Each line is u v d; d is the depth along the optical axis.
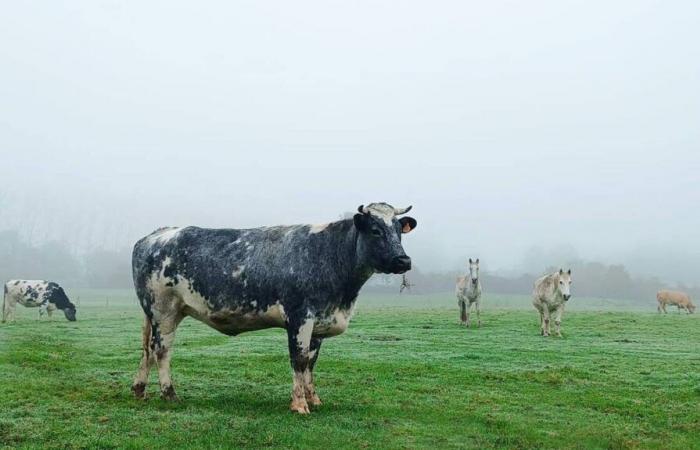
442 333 24.62
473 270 27.34
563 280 23.55
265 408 10.92
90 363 15.77
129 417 9.91
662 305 47.97
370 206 10.99
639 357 18.36
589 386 13.81
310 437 9.09
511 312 40.00
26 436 8.82
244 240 11.43
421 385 13.52
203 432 9.17
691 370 16.00
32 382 12.29
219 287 11.10
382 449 8.76
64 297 33.53
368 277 11.19
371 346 20.25
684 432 10.30
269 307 11.02
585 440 9.70
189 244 11.47
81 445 8.48
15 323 30.52
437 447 9.04
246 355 17.48
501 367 16.19
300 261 10.84
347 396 12.25
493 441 9.44
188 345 20.09
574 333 25.47
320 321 10.93
